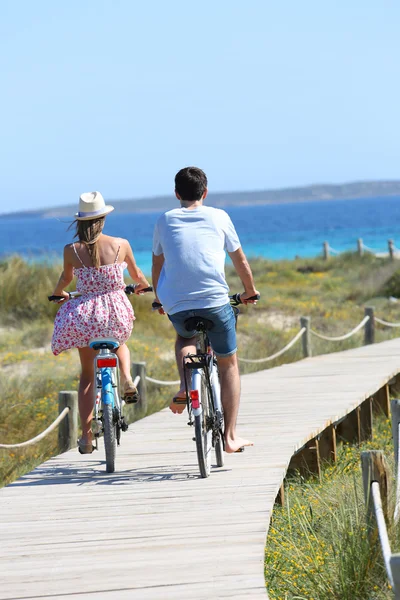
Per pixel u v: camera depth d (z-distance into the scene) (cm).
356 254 8638
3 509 1315
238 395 1473
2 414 2448
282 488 1563
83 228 1474
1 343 3831
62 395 1928
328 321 4706
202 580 982
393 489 1173
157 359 3372
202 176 1421
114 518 1241
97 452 1717
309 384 2514
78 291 1491
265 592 939
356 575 1094
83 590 970
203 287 1350
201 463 1408
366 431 2347
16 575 1026
